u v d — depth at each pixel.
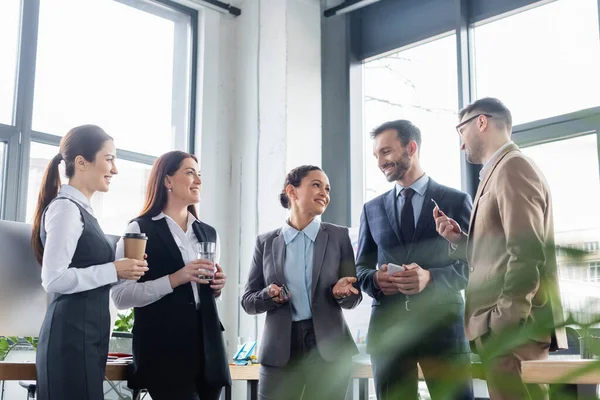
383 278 2.20
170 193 2.44
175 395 2.18
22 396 3.77
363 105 4.89
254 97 4.77
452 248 2.21
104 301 2.13
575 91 3.75
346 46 4.92
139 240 2.15
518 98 4.00
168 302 2.24
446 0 4.43
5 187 3.89
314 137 4.69
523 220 1.80
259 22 4.81
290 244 2.42
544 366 1.27
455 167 4.20
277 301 2.29
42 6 4.18
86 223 2.15
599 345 0.31
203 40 4.86
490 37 4.22
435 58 4.50
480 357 0.40
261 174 4.64
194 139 4.80
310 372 1.98
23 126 3.99
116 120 4.46
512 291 0.47
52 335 2.00
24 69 4.04
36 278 2.14
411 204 2.43
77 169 2.23
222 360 2.25
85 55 4.36
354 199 4.77
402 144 2.45
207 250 2.27
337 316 2.31
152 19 4.74
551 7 3.92
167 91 4.76
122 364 2.24
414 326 0.45
